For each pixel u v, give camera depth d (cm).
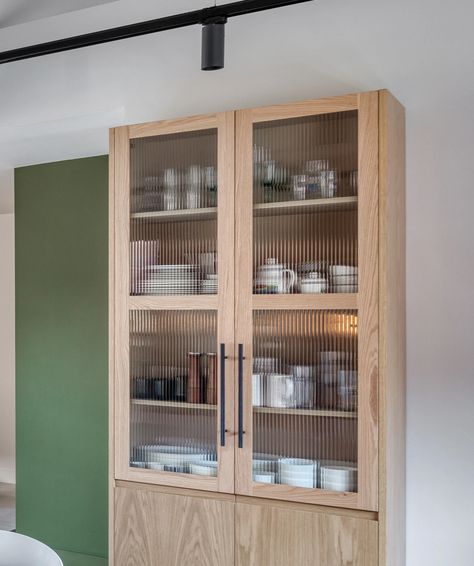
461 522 249
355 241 234
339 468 233
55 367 405
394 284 240
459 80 253
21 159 405
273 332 246
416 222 257
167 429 264
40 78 337
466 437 249
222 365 253
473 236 249
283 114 246
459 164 252
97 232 393
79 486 396
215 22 232
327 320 237
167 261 266
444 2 255
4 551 191
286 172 246
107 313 388
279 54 285
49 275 409
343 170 236
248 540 247
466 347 249
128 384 271
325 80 276
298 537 239
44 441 408
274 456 244
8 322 597
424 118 257
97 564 377
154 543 264
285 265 245
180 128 264
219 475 252
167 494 262
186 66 304
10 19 332
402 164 255
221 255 255
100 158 394
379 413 227
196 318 260
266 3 228
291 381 242
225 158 256
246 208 252
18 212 420
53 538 404
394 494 239
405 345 257
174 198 265
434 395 254
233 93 294
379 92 230
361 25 269
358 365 231
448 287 252
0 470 595
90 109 324
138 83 313
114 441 273
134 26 251
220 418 252
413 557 256
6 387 596
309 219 241
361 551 229
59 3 319
